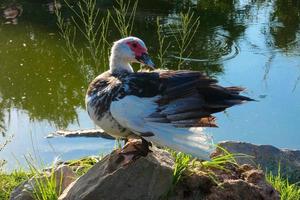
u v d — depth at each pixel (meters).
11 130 7.14
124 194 4.30
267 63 8.77
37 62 9.02
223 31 10.19
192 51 9.23
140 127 3.81
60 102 7.86
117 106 3.88
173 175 4.37
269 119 7.27
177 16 10.83
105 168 4.44
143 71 4.36
